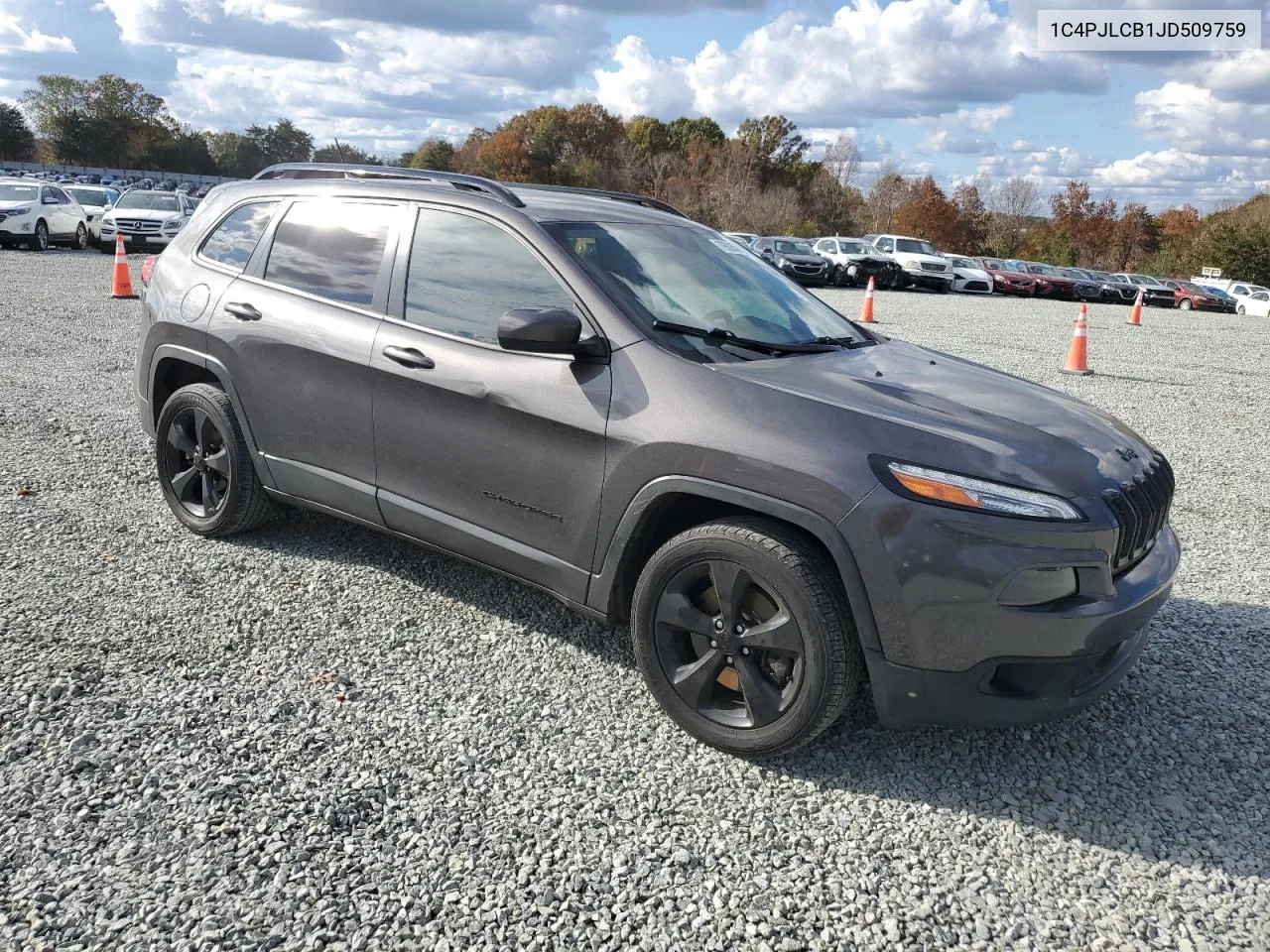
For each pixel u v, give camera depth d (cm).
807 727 287
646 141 8931
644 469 303
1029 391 354
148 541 444
